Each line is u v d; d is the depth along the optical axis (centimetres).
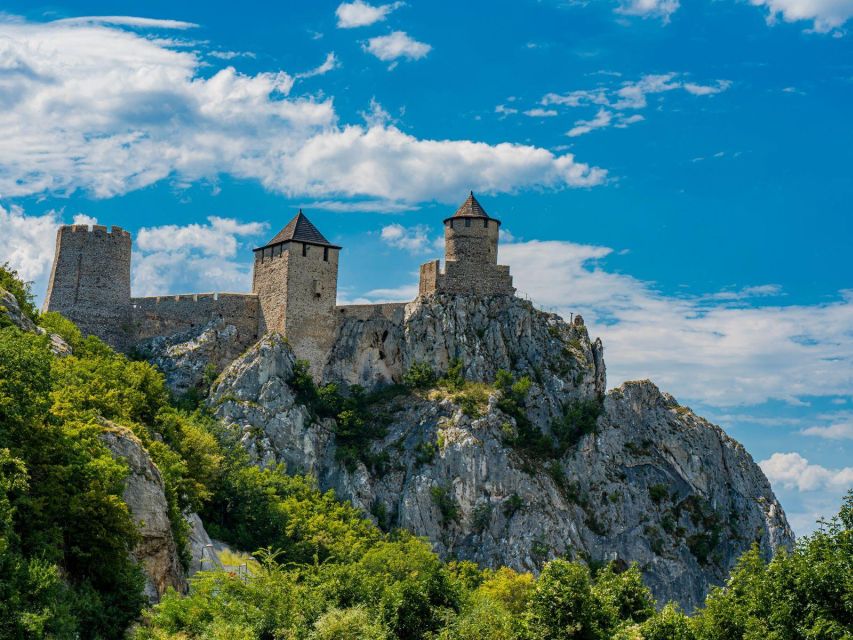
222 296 15062
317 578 8338
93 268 14625
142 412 10912
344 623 7394
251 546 11112
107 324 14588
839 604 6562
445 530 13762
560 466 14575
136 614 7075
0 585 5862
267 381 14138
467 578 12356
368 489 13850
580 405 15150
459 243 15662
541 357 15338
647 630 7394
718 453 15762
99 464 7288
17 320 9575
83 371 10262
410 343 15188
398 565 10350
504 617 8012
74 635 6228
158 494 8106
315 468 13938
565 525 13962
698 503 15250
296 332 14725
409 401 14762
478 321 15438
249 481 11750
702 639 7038
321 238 15175
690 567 14575
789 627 6594
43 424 7281
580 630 7556
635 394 15625
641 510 14750
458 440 14112
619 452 15050
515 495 13925
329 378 14888
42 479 6969
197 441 11388
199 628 7119
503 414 14625
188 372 14412
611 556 14300
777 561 6981
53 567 6266
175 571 8094
